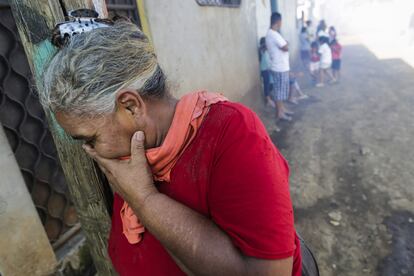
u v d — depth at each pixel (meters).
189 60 3.40
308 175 3.69
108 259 1.20
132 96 0.66
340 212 3.00
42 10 0.86
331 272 2.38
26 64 1.76
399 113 5.36
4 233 1.62
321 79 7.76
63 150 1.03
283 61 5.22
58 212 2.04
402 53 10.86
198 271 0.71
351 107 5.95
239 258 0.68
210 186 0.71
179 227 0.70
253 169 0.67
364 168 3.71
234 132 0.69
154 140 0.74
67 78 0.62
